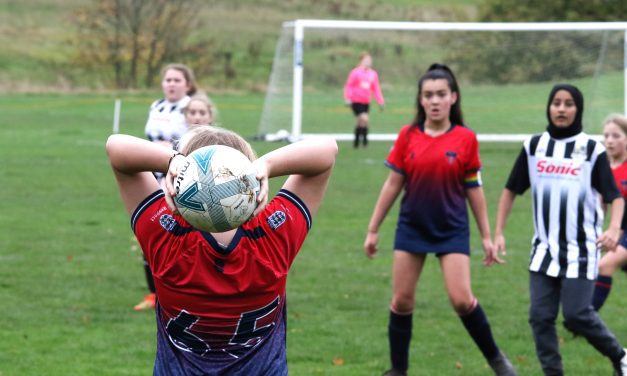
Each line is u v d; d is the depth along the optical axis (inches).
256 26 2677.2
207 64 2385.6
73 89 2187.5
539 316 340.8
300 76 1266.0
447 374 379.9
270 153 168.1
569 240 339.6
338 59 1834.4
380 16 2861.7
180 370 174.1
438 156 345.7
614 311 490.9
